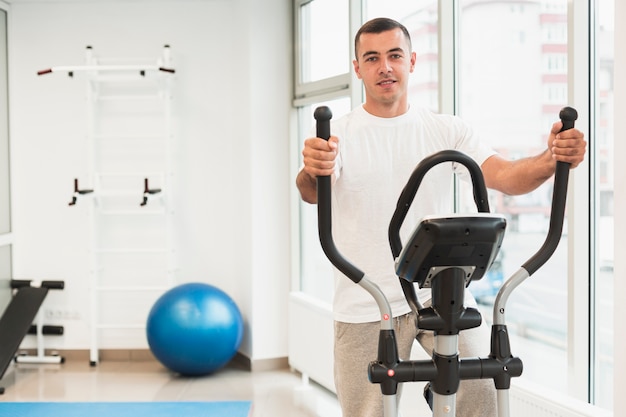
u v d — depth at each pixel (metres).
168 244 6.11
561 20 3.20
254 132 5.82
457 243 1.67
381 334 1.81
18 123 6.29
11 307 5.96
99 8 6.21
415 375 1.79
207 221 6.30
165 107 6.07
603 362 3.14
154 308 5.57
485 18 3.72
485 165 2.43
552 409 3.04
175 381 5.61
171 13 6.21
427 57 4.26
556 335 3.33
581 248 3.13
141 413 4.84
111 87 6.23
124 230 6.27
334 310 2.65
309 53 5.75
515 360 1.82
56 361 6.13
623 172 2.66
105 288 6.09
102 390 5.38
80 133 6.28
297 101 5.83
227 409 4.91
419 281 1.78
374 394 2.55
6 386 5.51
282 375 5.77
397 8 4.58
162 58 6.16
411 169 2.51
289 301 5.79
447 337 1.78
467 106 3.94
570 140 1.81
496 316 1.84
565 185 1.85
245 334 6.01
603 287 3.12
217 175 6.29
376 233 2.52
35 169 6.29
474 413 2.38
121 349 6.26
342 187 2.53
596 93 3.10
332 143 1.73
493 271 3.75
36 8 6.23
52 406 4.99
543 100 3.32
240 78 5.99
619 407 2.70
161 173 6.02
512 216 3.60
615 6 2.68
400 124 2.51
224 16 6.21
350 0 4.93
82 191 5.80
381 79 2.40
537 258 1.84
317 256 5.70
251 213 5.85
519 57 3.47
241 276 6.12
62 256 6.30
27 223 6.32
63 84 6.26
